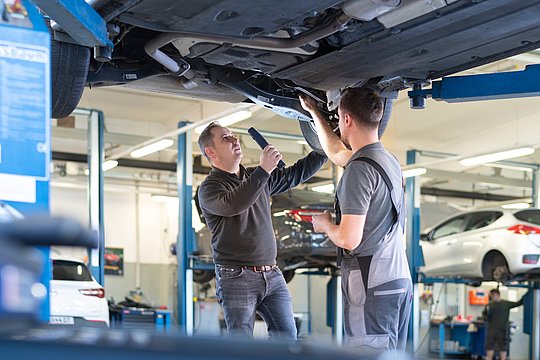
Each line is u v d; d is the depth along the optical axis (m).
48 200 1.10
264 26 2.52
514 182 15.90
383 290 2.73
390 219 2.77
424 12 2.41
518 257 9.80
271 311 3.43
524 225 9.92
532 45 2.75
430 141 16.62
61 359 0.40
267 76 3.51
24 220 0.40
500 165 13.30
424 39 2.68
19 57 1.09
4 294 0.40
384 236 2.76
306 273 10.24
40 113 1.10
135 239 20.09
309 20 2.66
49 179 1.10
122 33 2.73
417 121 15.10
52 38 2.60
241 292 3.32
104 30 2.45
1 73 1.08
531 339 12.08
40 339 0.41
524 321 12.28
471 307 18.67
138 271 19.95
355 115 2.85
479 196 19.11
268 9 2.37
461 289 18.66
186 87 3.40
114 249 19.81
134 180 19.45
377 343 2.70
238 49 2.92
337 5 2.51
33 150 1.09
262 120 13.52
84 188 18.88
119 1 2.37
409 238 11.99
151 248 20.23
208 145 3.46
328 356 0.41
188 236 9.98
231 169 3.45
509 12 2.43
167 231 20.19
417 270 11.65
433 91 3.31
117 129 16.89
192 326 9.71
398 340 2.85
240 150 3.48
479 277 10.60
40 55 1.11
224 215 3.24
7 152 1.07
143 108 16.09
